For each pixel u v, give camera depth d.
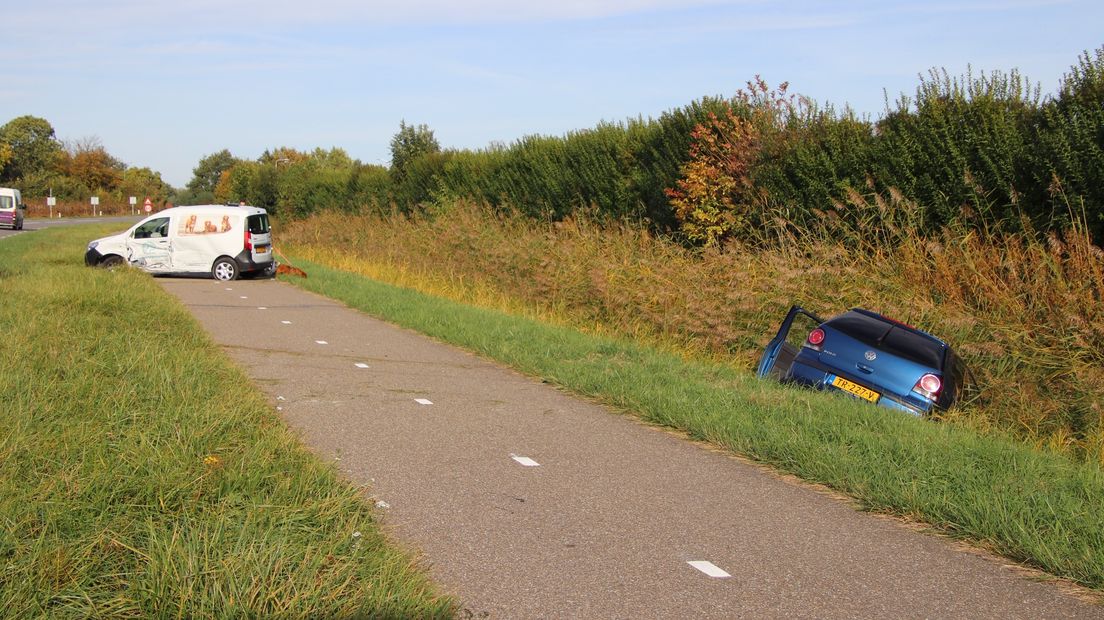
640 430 7.47
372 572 3.97
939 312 10.74
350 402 8.11
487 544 4.65
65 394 6.81
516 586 4.11
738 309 12.50
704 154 17.38
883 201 12.94
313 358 10.50
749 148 16.17
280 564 3.82
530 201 24.73
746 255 13.75
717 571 4.41
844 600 4.12
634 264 15.62
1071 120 11.34
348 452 6.36
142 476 4.93
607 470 6.20
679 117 18.73
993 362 9.92
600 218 20.72
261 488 4.98
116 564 3.85
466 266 20.27
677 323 13.36
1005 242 11.02
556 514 5.19
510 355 10.80
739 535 4.96
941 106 13.09
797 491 5.88
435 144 36.41
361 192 40.22
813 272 12.12
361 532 4.50
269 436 6.11
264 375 9.23
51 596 3.51
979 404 9.48
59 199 98.94
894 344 8.99
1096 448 8.07
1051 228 11.04
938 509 5.32
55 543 3.95
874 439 6.79
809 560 4.62
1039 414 9.05
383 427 7.19
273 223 49.06
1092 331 9.34
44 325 10.20
